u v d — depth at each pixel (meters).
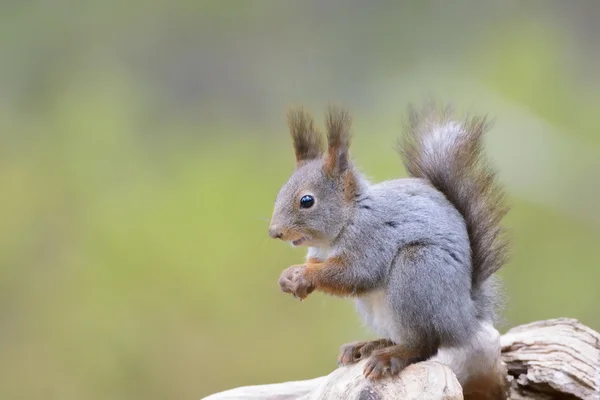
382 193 6.84
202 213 16.84
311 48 19.31
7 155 18.45
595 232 15.98
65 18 19.75
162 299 15.32
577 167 16.77
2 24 19.52
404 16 19.27
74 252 16.42
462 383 7.27
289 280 6.73
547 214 16.17
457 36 19.30
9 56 19.52
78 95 19.38
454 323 6.50
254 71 19.45
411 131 7.32
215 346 14.48
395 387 6.26
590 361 7.48
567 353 7.55
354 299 7.11
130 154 18.73
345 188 6.86
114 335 14.73
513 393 7.63
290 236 6.91
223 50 19.56
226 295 15.36
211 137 19.11
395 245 6.64
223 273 15.69
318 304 15.05
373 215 6.75
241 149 18.69
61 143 18.75
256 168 18.20
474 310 6.71
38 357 14.48
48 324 14.96
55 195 17.62
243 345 14.43
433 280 6.48
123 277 15.70
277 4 19.39
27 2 19.66
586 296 15.06
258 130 19.19
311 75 19.22
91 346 14.64
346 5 19.31
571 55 19.56
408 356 6.48
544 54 18.69
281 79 19.28
